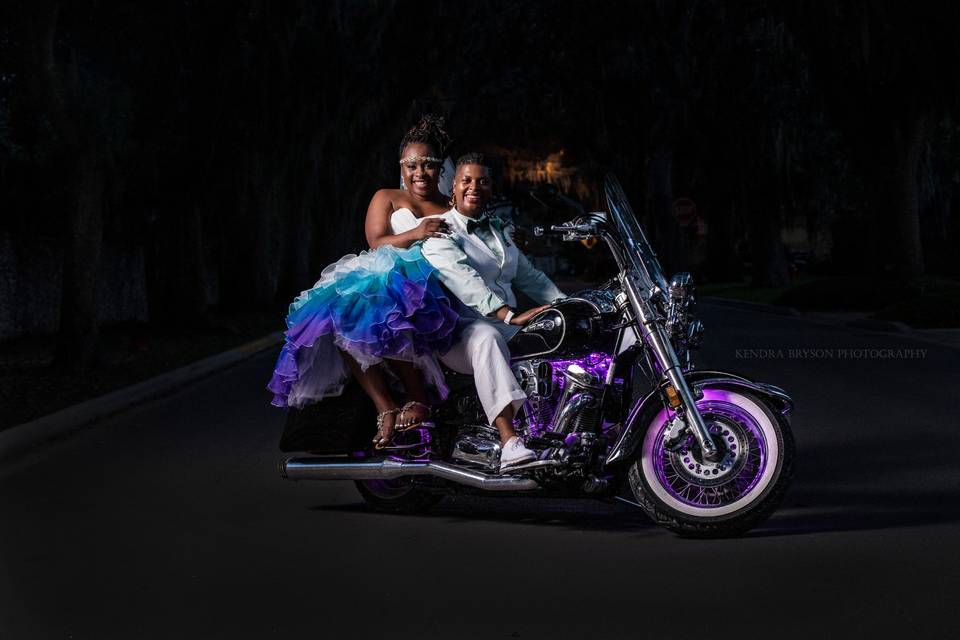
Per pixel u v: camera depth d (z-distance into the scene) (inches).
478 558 197.0
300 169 1230.9
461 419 222.8
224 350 685.9
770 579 179.2
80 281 558.3
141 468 298.5
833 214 1750.7
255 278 1107.3
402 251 223.3
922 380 463.2
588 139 1412.4
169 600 173.9
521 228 233.1
